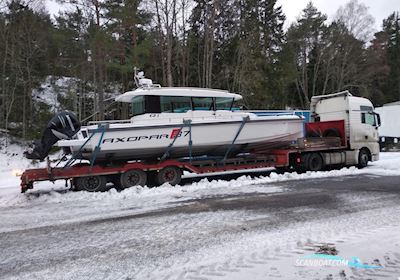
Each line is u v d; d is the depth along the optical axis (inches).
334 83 1711.4
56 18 1061.8
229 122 430.0
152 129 393.7
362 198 310.7
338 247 185.5
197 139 416.8
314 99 593.3
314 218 246.2
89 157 386.6
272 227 226.2
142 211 282.8
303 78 1625.2
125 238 212.5
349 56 1669.5
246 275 153.1
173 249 190.2
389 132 947.3
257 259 171.3
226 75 1099.3
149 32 947.3
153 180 411.8
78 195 354.6
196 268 162.7
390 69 1863.9
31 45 1104.2
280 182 410.6
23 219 268.5
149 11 907.4
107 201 329.1
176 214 268.1
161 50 952.9
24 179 360.5
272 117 458.9
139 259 177.2
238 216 256.2
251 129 446.0
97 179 383.6
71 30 1008.9
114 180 403.9
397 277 148.3
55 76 1248.2
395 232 210.1
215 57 1162.0
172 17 922.7
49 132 372.5
